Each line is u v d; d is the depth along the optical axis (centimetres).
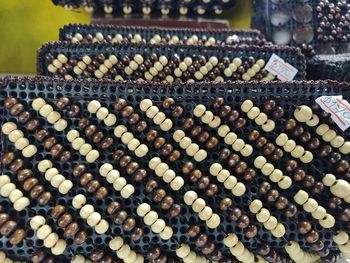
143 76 21
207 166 15
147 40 23
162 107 15
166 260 15
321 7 26
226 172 15
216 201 15
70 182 14
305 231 15
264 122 16
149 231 15
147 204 14
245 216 15
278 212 15
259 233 15
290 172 15
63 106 15
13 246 14
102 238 14
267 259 15
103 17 27
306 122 16
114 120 15
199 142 15
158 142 15
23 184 14
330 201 15
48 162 14
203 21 27
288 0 26
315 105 16
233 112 15
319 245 15
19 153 14
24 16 27
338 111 16
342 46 26
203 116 15
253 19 28
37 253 14
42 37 28
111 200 15
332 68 23
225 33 24
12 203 14
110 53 21
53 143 14
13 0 26
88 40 22
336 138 16
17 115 14
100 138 15
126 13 27
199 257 15
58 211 14
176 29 24
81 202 14
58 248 14
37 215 14
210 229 15
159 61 21
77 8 27
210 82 16
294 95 16
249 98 16
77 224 14
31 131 15
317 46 26
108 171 14
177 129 15
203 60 21
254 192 15
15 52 28
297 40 25
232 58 21
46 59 21
